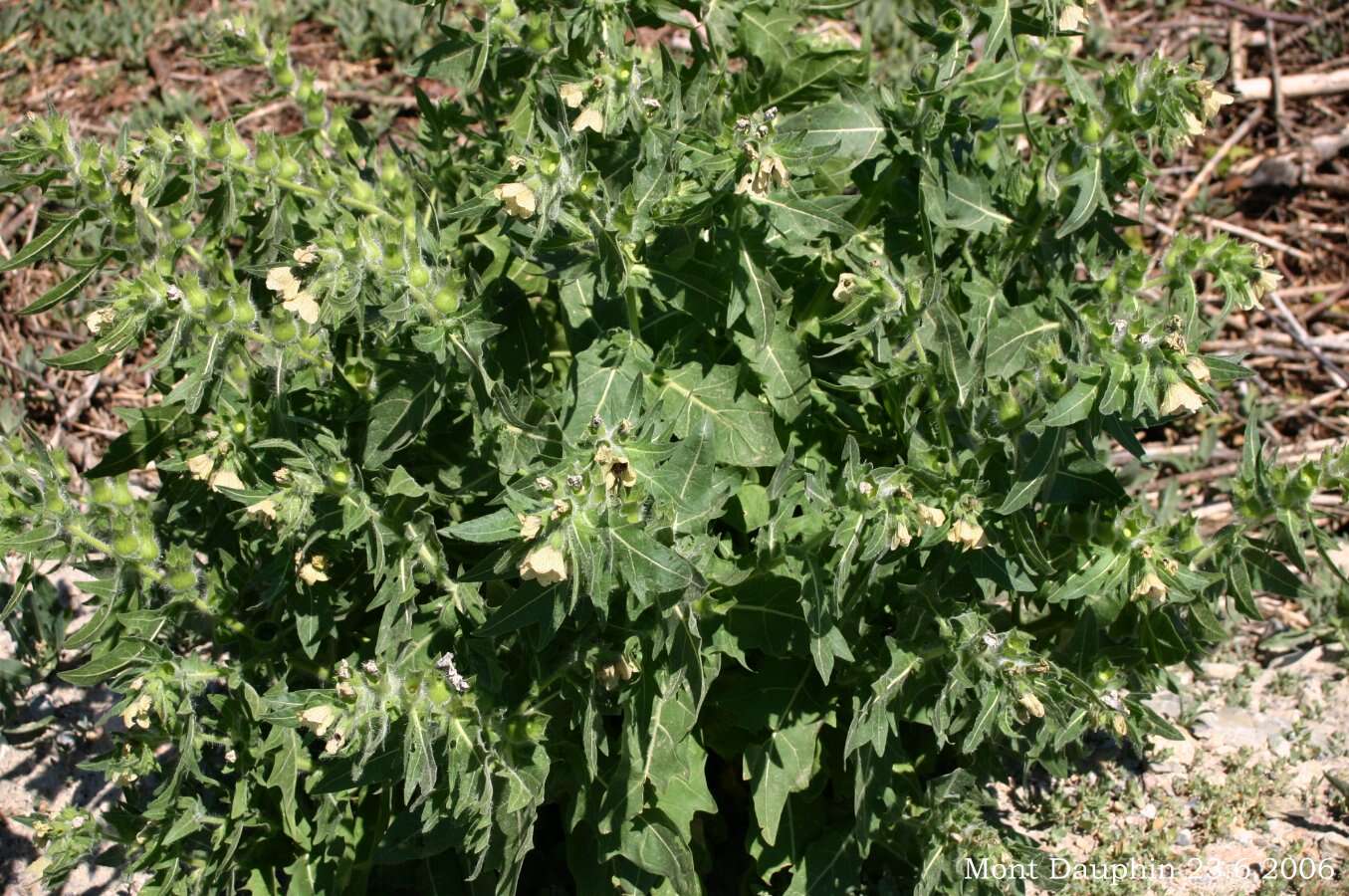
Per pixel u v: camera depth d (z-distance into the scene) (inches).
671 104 51.6
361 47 86.2
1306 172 80.4
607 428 49.1
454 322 49.5
